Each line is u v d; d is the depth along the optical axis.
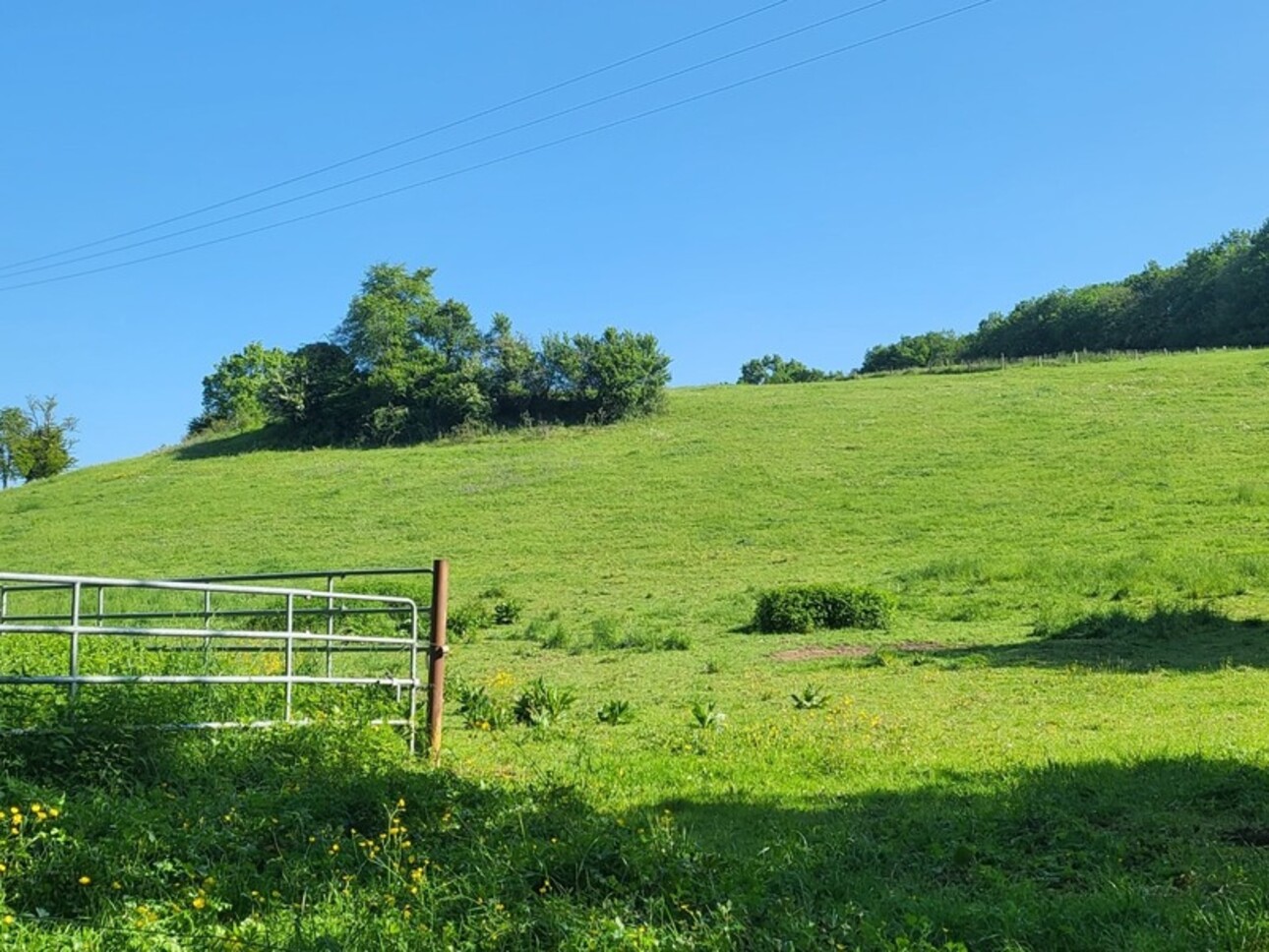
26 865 6.21
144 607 29.47
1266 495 40.75
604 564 41.09
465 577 39.72
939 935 5.65
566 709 15.58
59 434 96.62
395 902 6.11
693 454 59.03
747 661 22.23
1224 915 5.63
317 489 60.19
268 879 6.44
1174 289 104.44
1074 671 18.56
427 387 72.00
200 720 9.88
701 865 6.56
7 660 13.17
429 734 11.47
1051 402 63.03
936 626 26.31
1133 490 44.19
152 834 6.70
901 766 10.70
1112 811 8.16
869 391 73.94
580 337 72.38
